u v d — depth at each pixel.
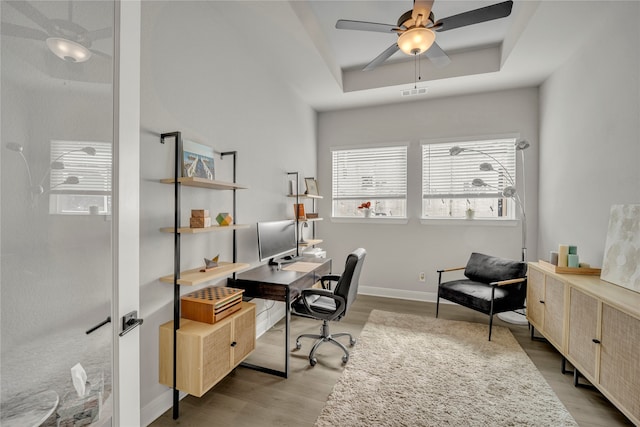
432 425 1.65
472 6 2.57
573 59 2.80
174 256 1.86
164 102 1.81
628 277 1.87
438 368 2.23
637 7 1.98
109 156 0.93
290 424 1.66
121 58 0.95
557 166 3.10
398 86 3.60
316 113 4.53
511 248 3.70
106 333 0.92
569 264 2.36
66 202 0.83
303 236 4.00
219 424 1.67
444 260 3.97
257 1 2.16
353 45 3.19
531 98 3.61
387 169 4.29
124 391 0.96
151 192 1.73
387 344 2.64
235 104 2.54
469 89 3.69
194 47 2.06
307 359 2.38
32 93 0.76
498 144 3.79
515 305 2.83
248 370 2.23
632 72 2.04
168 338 1.73
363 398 1.88
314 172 4.45
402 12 2.64
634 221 1.93
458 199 3.99
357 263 2.26
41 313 0.78
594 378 1.77
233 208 2.46
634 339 1.46
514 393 1.93
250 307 2.13
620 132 2.16
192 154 2.00
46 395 0.80
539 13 2.25
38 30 0.78
